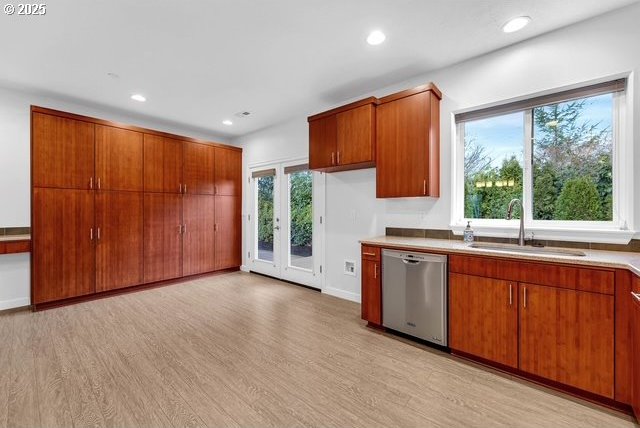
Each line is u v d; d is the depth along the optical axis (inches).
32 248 128.7
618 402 66.4
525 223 101.9
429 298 96.3
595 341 68.5
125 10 81.7
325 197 162.4
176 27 89.9
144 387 75.8
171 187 176.1
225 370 84.0
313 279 169.3
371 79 126.7
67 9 80.7
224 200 205.2
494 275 83.4
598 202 90.4
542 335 75.5
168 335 106.7
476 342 86.9
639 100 81.0
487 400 71.3
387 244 107.3
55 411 66.7
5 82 126.2
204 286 174.6
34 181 128.8
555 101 95.2
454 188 114.7
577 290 70.7
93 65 112.8
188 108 160.2
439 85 117.4
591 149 91.6
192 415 65.8
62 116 136.6
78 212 141.2
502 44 100.3
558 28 91.7
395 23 89.0
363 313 115.2
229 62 111.7
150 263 167.0
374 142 122.6
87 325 115.0
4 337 103.7
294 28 91.2
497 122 109.4
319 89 136.9
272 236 199.6
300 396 72.7
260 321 120.7
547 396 72.6
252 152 209.9
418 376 81.4
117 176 154.1
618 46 83.1
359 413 66.8
